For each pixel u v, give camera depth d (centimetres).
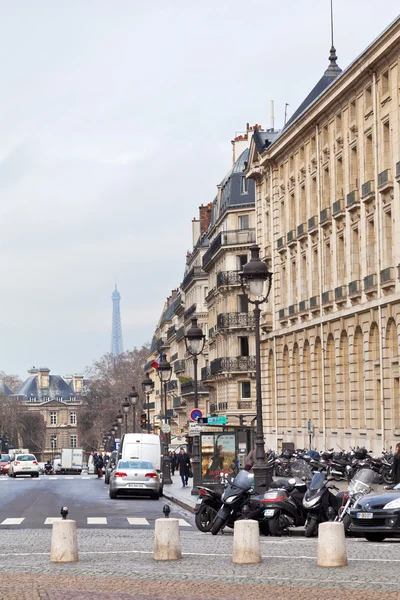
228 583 2166
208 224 15425
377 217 6575
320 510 3359
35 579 2252
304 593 1998
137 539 3344
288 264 8831
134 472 6156
